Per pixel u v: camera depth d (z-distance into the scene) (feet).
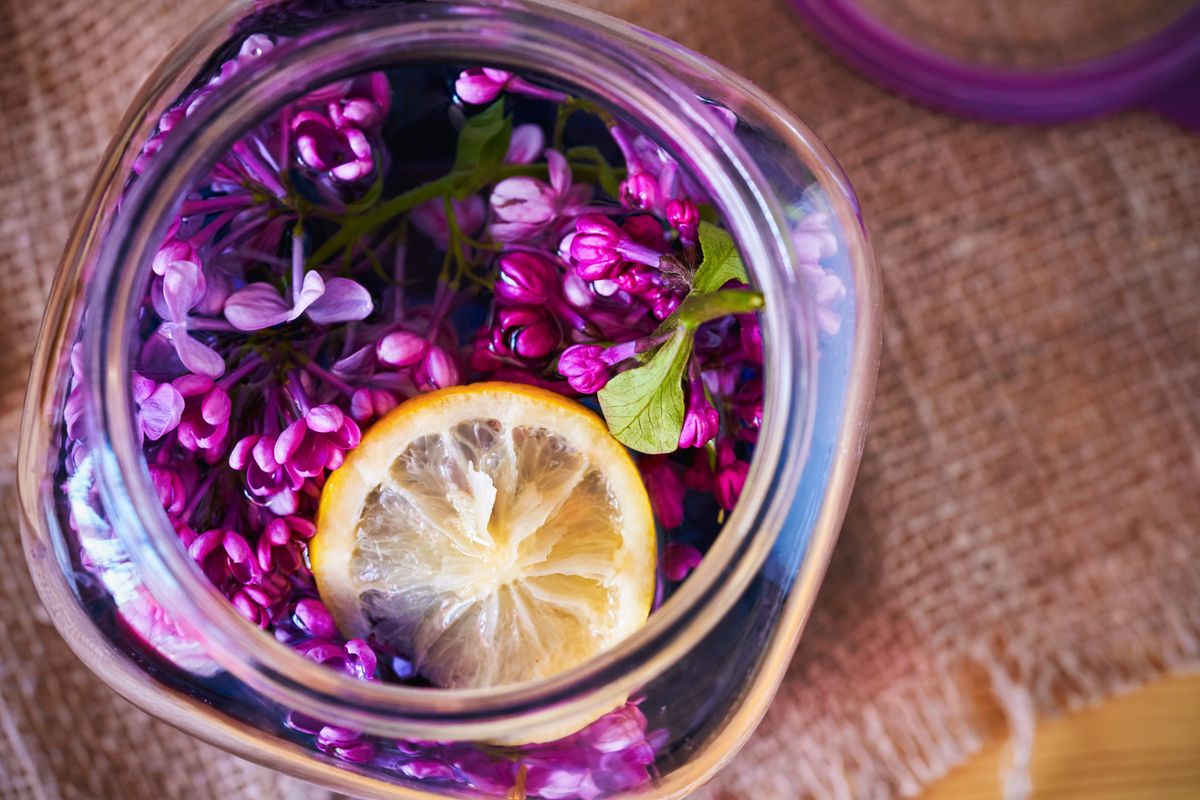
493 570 1.15
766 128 1.19
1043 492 1.49
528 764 1.18
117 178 1.19
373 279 1.17
